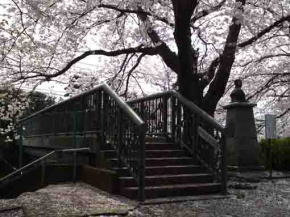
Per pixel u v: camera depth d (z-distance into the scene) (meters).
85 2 12.38
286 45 16.78
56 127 12.68
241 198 8.34
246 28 13.05
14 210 6.36
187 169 9.09
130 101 12.97
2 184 9.68
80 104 10.67
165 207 7.12
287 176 11.99
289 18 12.28
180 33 10.56
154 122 11.80
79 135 10.56
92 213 6.09
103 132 9.17
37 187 9.49
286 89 18.91
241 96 12.29
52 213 6.02
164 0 12.44
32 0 8.80
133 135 7.87
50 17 10.76
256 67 17.34
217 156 8.92
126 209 6.47
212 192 8.60
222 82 11.55
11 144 19.25
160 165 9.20
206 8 13.06
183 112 10.41
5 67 12.38
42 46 11.69
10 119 15.24
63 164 9.72
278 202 8.09
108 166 8.50
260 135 18.50
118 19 13.77
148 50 12.27
